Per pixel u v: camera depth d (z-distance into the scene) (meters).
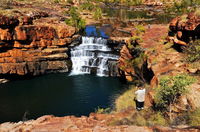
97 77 34.31
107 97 26.42
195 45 19.02
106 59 35.44
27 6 63.84
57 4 85.06
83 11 80.81
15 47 33.19
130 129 8.73
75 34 42.38
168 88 13.32
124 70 29.44
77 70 37.75
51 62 36.12
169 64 19.39
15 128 10.34
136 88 23.73
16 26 32.38
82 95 27.69
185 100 12.73
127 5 116.62
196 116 10.86
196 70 16.33
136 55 27.67
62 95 28.08
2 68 32.31
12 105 25.78
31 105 25.67
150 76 21.58
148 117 13.05
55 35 37.09
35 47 34.94
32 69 34.56
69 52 38.34
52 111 24.09
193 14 20.53
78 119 11.23
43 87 31.00
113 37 41.22
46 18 49.25
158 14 79.44
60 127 10.06
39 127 10.12
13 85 31.95
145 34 34.06
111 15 75.81
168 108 13.13
